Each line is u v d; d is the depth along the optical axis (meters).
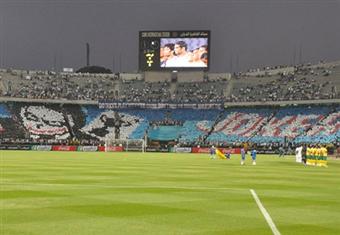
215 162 61.50
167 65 121.81
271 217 17.06
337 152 85.38
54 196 22.00
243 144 97.19
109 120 120.69
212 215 17.27
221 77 130.38
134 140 107.06
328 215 17.84
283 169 48.66
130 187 26.67
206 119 118.81
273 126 109.69
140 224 15.40
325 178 36.94
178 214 17.41
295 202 21.39
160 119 120.50
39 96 120.56
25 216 16.48
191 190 25.67
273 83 123.38
